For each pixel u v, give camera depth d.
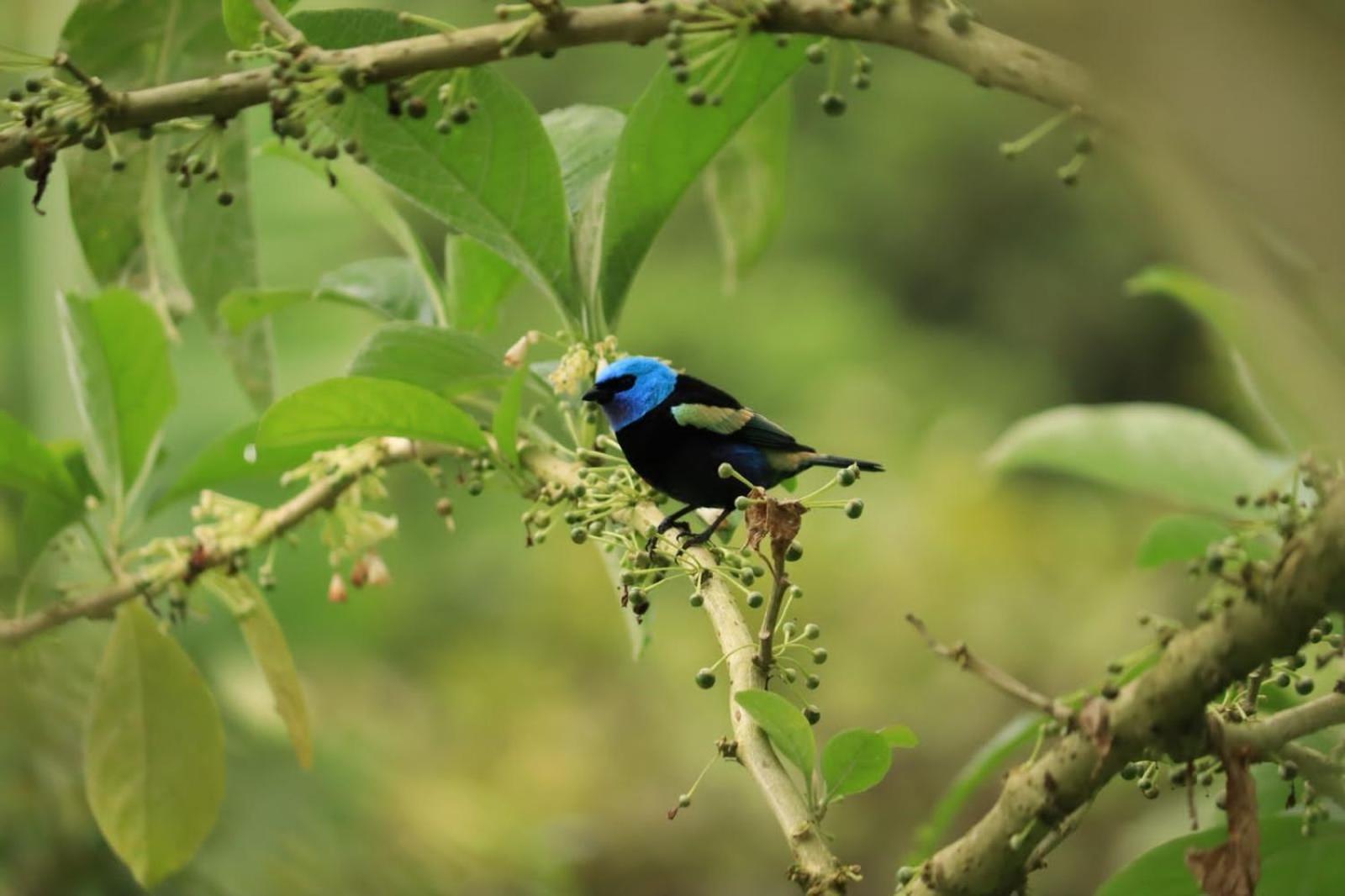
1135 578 21.98
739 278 8.21
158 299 7.86
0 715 7.86
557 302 6.63
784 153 7.84
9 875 8.08
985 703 21.31
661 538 5.59
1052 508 24.22
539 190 6.38
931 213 33.56
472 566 23.00
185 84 5.36
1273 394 6.15
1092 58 2.84
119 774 6.32
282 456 6.96
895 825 20.67
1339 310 2.91
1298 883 5.17
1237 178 2.73
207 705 6.40
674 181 6.32
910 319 33.09
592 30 5.09
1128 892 5.18
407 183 6.29
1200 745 3.92
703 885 20.17
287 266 17.53
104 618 6.45
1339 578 3.55
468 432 6.07
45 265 12.12
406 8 22.50
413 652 21.84
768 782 4.79
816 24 4.83
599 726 21.27
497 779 19.84
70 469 6.96
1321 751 5.88
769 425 7.49
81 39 7.13
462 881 11.41
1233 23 2.66
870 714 21.33
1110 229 33.09
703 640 22.14
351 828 10.48
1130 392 33.03
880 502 24.03
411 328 6.44
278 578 14.91
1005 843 4.07
